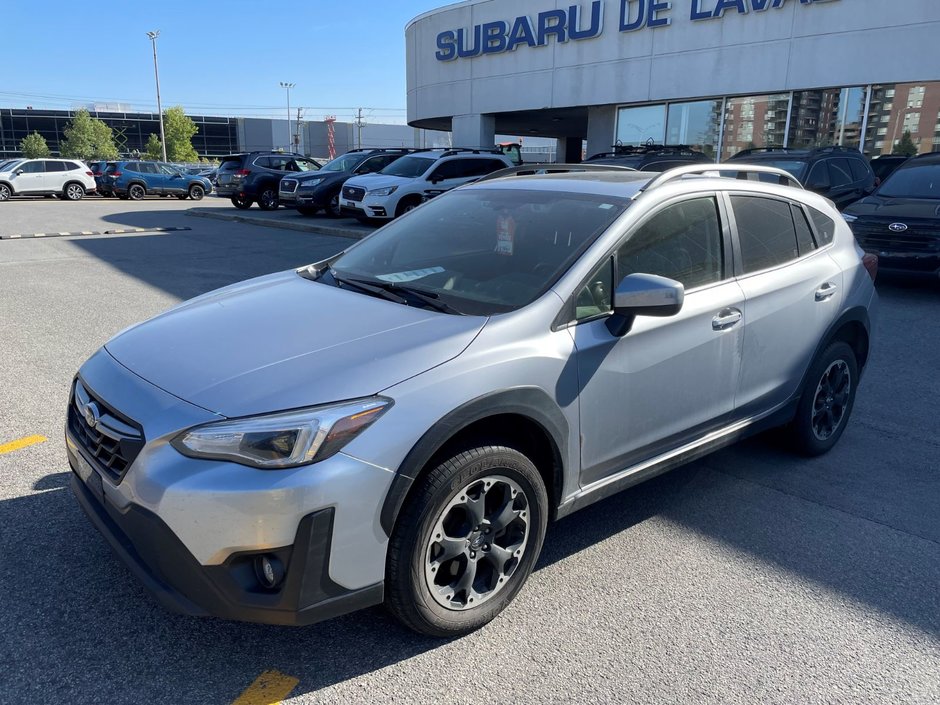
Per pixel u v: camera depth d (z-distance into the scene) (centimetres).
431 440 248
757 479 426
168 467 234
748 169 405
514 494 281
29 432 451
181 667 258
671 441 351
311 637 276
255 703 243
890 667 269
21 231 1580
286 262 1156
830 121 1588
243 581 235
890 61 1480
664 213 346
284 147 10838
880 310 847
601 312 310
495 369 268
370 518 240
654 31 1803
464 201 399
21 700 240
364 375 249
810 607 305
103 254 1211
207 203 2866
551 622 290
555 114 2255
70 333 686
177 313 328
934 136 1454
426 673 259
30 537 333
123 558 251
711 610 301
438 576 275
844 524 376
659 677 261
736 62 1683
